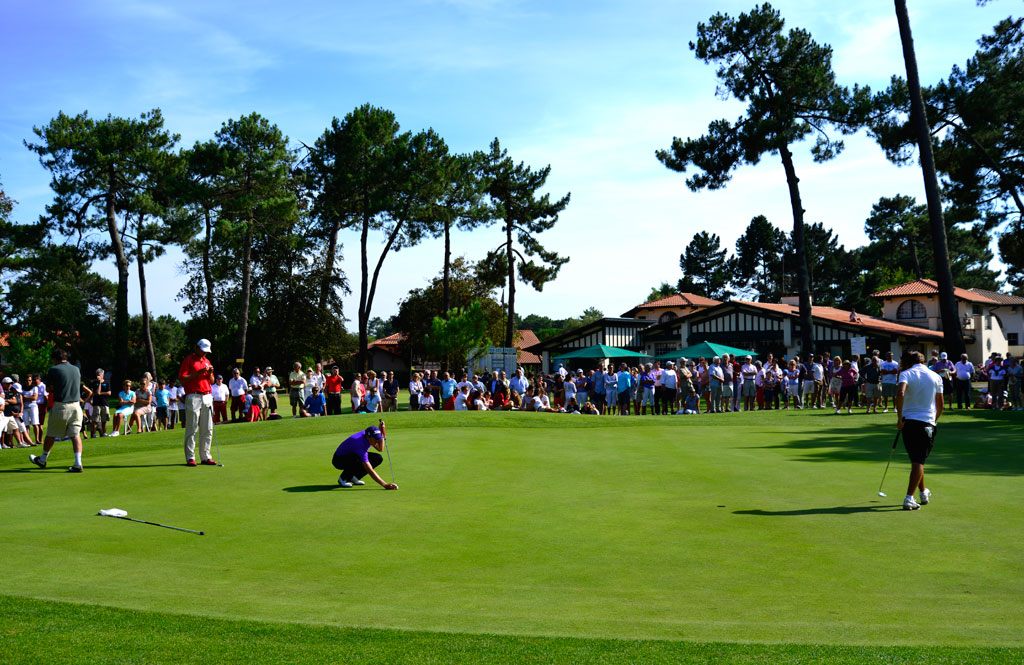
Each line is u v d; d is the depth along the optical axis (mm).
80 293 51656
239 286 54344
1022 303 61000
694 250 102500
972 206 32688
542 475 10273
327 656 3582
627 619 4352
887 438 15008
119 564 5750
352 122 44844
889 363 22516
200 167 43250
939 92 29375
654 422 19812
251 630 4012
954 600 4750
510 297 57500
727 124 33938
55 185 42938
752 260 96750
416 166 44938
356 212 47375
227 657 3559
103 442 14891
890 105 29562
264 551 6219
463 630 4086
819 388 25984
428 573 5516
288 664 3465
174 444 14719
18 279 47094
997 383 23625
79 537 6750
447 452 12945
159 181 44219
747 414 22594
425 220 48250
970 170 30781
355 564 5785
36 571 5496
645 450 13219
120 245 44625
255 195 43938
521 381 27000
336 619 4316
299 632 3984
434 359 49438
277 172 43375
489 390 28094
